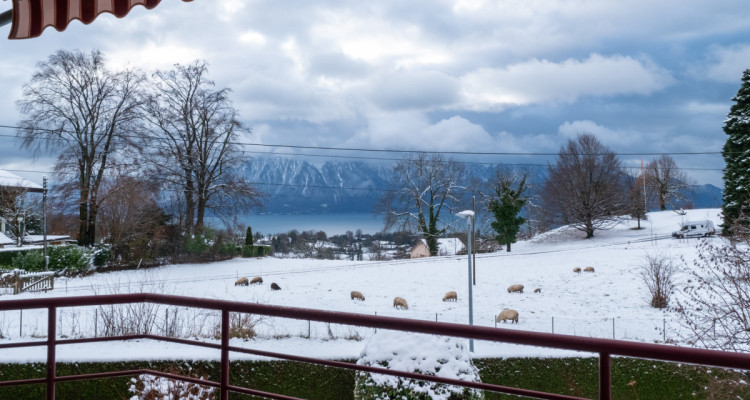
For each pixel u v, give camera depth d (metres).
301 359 2.81
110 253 43.91
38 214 53.47
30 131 41.62
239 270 44.09
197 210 49.81
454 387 5.10
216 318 19.88
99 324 18.62
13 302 3.15
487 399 17.84
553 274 42.09
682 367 16.98
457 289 38.31
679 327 21.12
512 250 58.81
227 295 33.97
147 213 45.94
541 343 2.30
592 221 64.25
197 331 18.47
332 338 19.70
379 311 31.55
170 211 48.31
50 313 3.23
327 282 39.66
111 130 44.53
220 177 50.22
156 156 47.53
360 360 5.49
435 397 5.04
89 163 43.84
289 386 16.64
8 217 51.66
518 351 19.31
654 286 32.12
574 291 36.62
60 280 37.09
